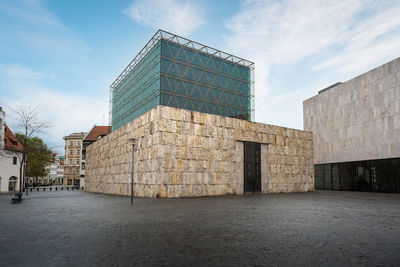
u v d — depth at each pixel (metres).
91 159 49.06
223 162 30.17
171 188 26.05
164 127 26.47
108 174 39.34
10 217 12.03
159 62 32.47
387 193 37.22
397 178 36.38
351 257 5.54
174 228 8.79
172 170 26.36
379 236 7.58
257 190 33.28
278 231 8.30
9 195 38.53
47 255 5.75
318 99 52.41
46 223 10.09
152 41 34.84
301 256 5.61
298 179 38.19
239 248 6.26
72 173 87.62
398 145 36.38
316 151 52.44
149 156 27.38
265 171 34.75
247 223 9.82
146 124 28.52
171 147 26.61
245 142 32.94
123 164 33.94
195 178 27.73
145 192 27.67
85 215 12.43
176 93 32.97
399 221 10.45
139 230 8.46
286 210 14.24
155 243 6.75
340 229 8.65
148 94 34.72
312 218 11.18
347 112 45.38
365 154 41.53
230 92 37.78
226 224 9.60
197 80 34.94
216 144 29.88
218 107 36.34
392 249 6.16
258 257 5.55
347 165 45.16
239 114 38.22
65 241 7.02
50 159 73.25
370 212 13.49
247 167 32.66
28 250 6.16
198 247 6.36
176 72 33.38
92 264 5.13
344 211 13.90
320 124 51.56
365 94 42.00
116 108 47.94
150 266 5.00
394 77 37.31
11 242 6.94
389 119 37.88
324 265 5.04
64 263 5.20
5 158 49.47
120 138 35.44
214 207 15.86
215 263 5.17
